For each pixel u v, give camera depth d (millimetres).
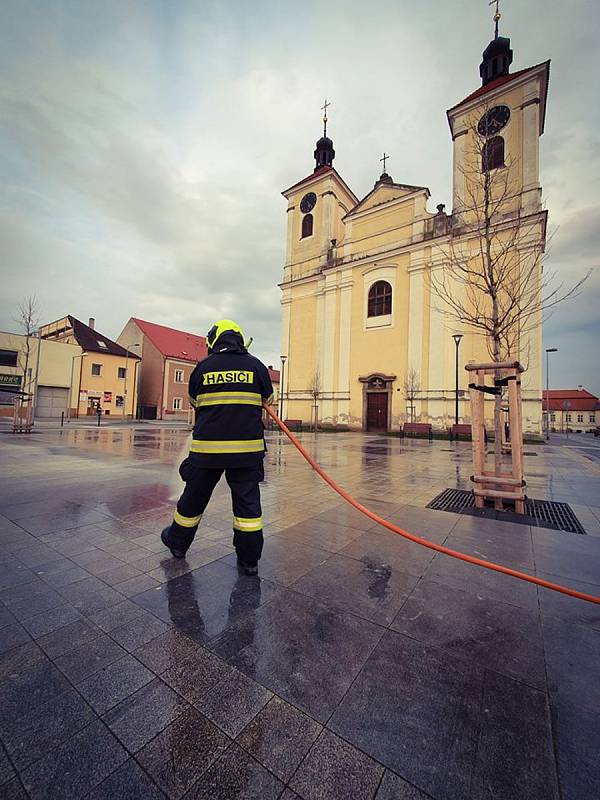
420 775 1211
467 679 1662
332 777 1203
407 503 4973
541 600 2412
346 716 1443
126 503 4602
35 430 17859
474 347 22734
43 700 1487
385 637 1973
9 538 3359
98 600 2295
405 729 1389
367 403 27375
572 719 1446
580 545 3434
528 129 21422
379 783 1186
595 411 66312
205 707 1477
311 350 30859
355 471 7906
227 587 2500
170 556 3006
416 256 25516
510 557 3145
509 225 20672
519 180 21406
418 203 25828
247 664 1728
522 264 19375
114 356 39750
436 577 2727
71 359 36438
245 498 2721
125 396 40500
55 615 2119
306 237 32062
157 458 8656
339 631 2020
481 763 1254
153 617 2115
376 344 27156
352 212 29047
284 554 3119
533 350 19906
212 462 2633
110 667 1692
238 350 2861
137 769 1220
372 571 2809
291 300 32500
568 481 7070
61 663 1712
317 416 29297
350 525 3955
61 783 1168
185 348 48250
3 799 1113
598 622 2164
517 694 1574
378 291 27609
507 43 24672
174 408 44438
